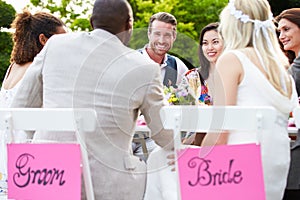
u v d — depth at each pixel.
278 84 3.14
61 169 2.92
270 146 3.10
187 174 2.89
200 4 13.86
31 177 2.97
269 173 3.11
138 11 13.50
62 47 3.04
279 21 4.77
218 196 2.87
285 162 3.14
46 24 4.03
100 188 2.94
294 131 3.59
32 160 2.97
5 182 3.79
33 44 3.98
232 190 2.87
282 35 4.72
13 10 11.55
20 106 3.17
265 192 3.09
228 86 3.11
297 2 14.14
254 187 2.87
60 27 4.08
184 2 13.97
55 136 3.01
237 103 3.15
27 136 3.27
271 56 3.17
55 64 3.03
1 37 11.64
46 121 2.97
